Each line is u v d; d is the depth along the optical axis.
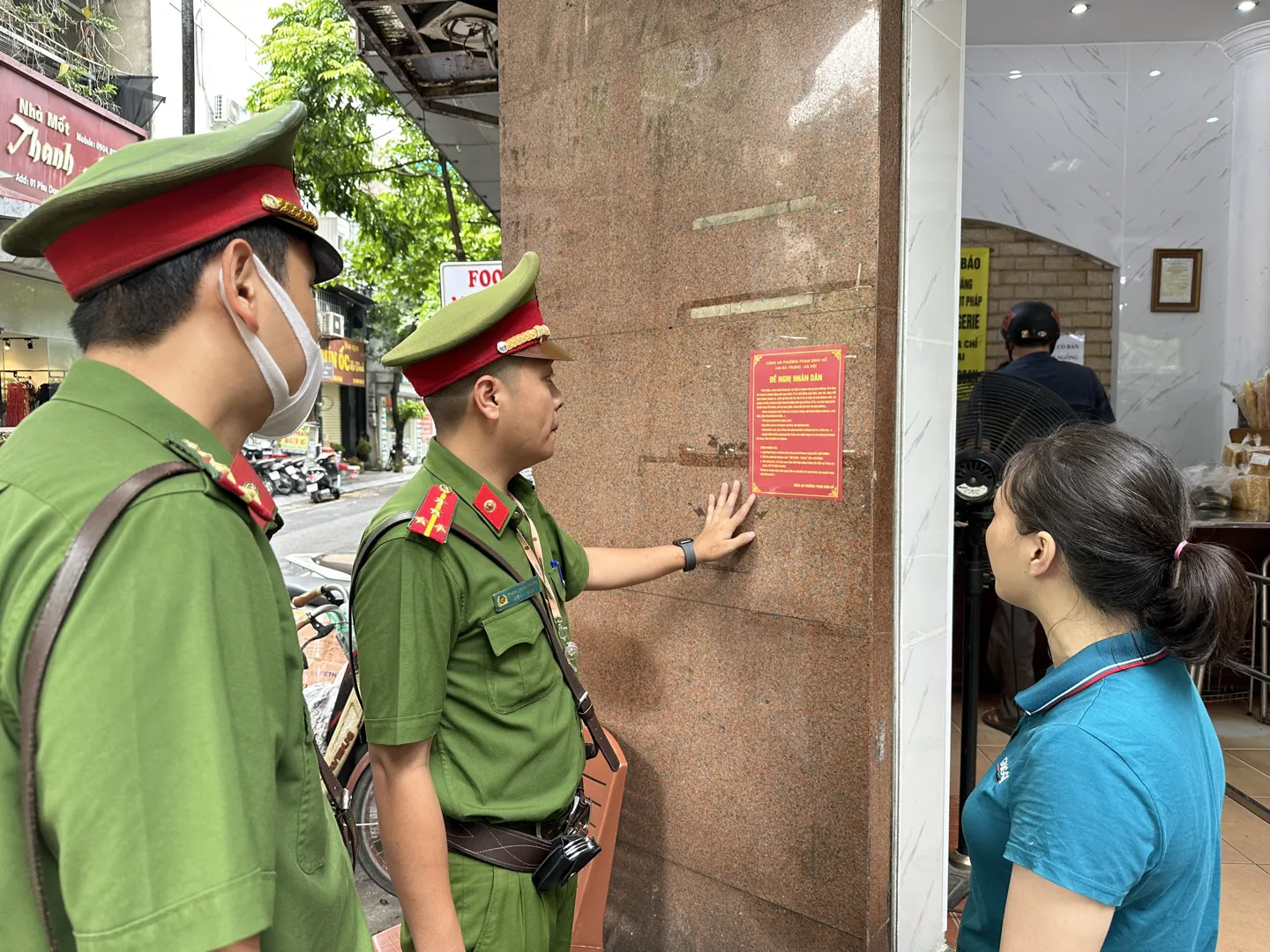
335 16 8.23
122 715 0.58
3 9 7.00
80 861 0.56
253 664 0.68
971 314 5.46
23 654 0.60
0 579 0.60
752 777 1.95
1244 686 4.13
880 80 1.63
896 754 1.81
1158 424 5.39
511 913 1.37
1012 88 5.26
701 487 2.03
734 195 1.90
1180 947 0.91
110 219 0.71
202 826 0.58
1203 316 5.30
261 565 0.73
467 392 1.44
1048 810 0.87
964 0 1.87
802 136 1.76
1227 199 5.21
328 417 13.45
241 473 0.75
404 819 1.27
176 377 0.73
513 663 1.40
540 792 1.42
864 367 1.68
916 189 1.75
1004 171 5.32
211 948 0.57
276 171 0.79
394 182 9.80
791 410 1.81
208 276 0.74
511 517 1.48
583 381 2.31
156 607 0.61
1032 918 0.86
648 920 2.23
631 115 2.13
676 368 2.06
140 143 0.75
